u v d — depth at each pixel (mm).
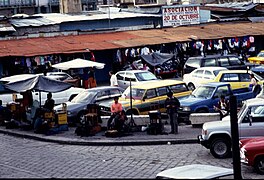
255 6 56969
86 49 41719
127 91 30016
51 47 41812
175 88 29703
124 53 44281
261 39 51781
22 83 27406
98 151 22422
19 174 18219
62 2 55188
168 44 45344
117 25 50625
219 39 47062
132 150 22438
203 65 39062
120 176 17844
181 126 26969
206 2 67500
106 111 28484
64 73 39062
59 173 18438
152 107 28938
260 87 29672
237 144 13523
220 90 28234
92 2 72438
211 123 21141
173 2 67312
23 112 27953
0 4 69562
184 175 12031
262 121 20562
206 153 21500
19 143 24625
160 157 20938
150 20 52281
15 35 44562
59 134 25828
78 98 29719
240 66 39375
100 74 45719
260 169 17922
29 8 71188
